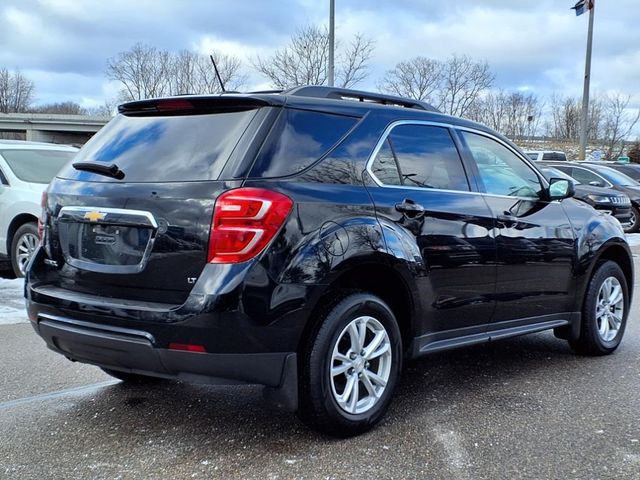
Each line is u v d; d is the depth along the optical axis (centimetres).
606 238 540
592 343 537
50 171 900
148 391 450
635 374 495
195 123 365
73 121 6825
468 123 468
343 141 376
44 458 341
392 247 370
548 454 345
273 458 340
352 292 362
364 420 366
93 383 466
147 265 334
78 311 347
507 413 407
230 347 317
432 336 412
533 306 484
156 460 338
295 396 338
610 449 352
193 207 326
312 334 344
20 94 9881
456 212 418
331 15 1975
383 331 378
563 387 461
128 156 369
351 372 363
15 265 853
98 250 356
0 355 530
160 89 4956
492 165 472
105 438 367
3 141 938
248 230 318
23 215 844
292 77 2900
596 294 536
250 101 353
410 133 418
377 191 380
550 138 4859
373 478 317
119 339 332
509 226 455
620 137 4700
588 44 2650
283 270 325
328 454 344
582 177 1761
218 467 330
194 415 403
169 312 320
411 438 366
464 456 342
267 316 321
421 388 458
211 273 317
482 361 530
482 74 4569
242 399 433
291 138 352
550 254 489
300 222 333
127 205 345
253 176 329
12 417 399
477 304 434
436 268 402
